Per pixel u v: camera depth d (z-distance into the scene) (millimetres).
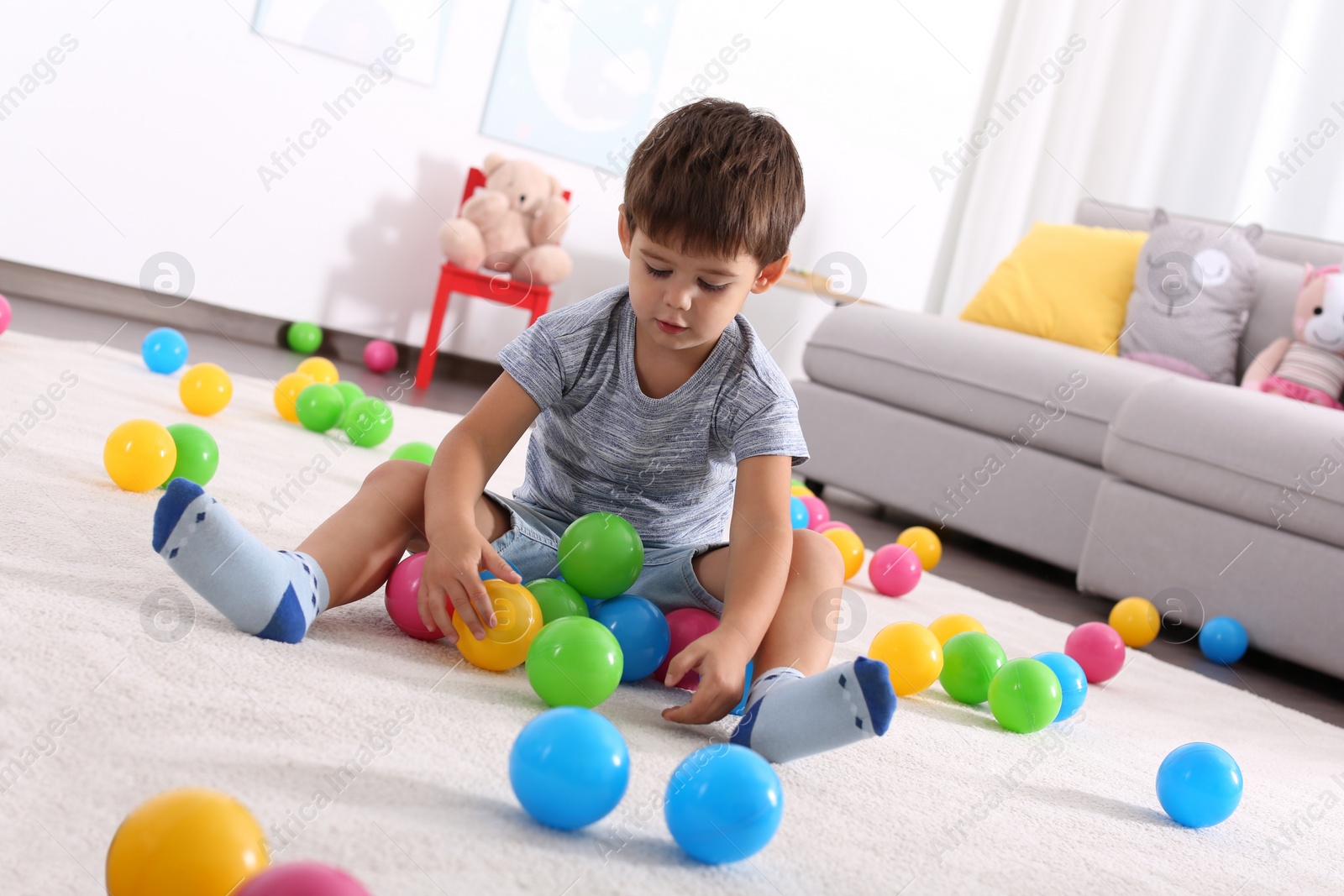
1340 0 3916
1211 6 4219
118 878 555
